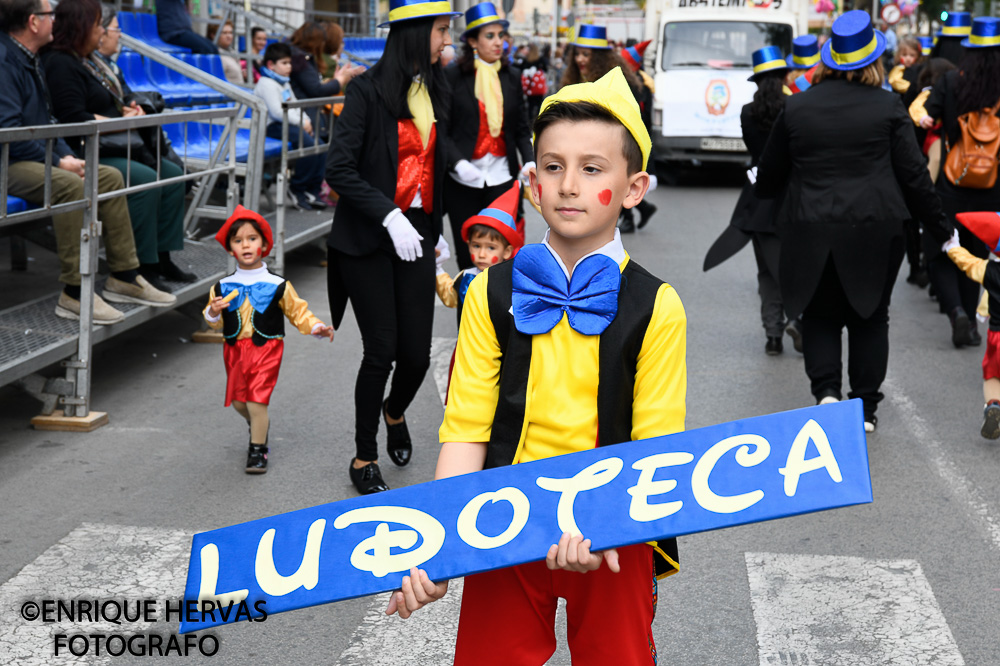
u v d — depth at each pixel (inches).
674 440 75.6
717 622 138.9
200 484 185.0
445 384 253.3
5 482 182.7
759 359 279.0
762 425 74.2
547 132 79.5
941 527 171.3
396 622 139.5
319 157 412.8
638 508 73.9
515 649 83.7
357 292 177.6
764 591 147.7
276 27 624.4
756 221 273.9
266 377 189.3
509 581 83.5
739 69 657.6
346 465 197.8
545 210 80.0
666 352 81.4
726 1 677.9
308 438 212.8
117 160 246.1
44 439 206.7
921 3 1425.9
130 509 172.7
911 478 193.5
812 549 162.4
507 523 75.6
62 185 211.2
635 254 429.4
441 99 178.4
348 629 137.5
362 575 75.8
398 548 76.1
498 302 83.0
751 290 369.4
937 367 272.5
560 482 76.1
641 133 79.7
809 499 70.8
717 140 637.3
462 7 861.2
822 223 202.8
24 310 229.0
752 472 73.0
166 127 367.6
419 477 191.9
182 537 162.1
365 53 733.9
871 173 202.8
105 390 241.1
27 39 223.8
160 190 261.6
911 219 214.1
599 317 80.7
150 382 248.7
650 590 85.0
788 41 667.4
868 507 179.6
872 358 214.2
